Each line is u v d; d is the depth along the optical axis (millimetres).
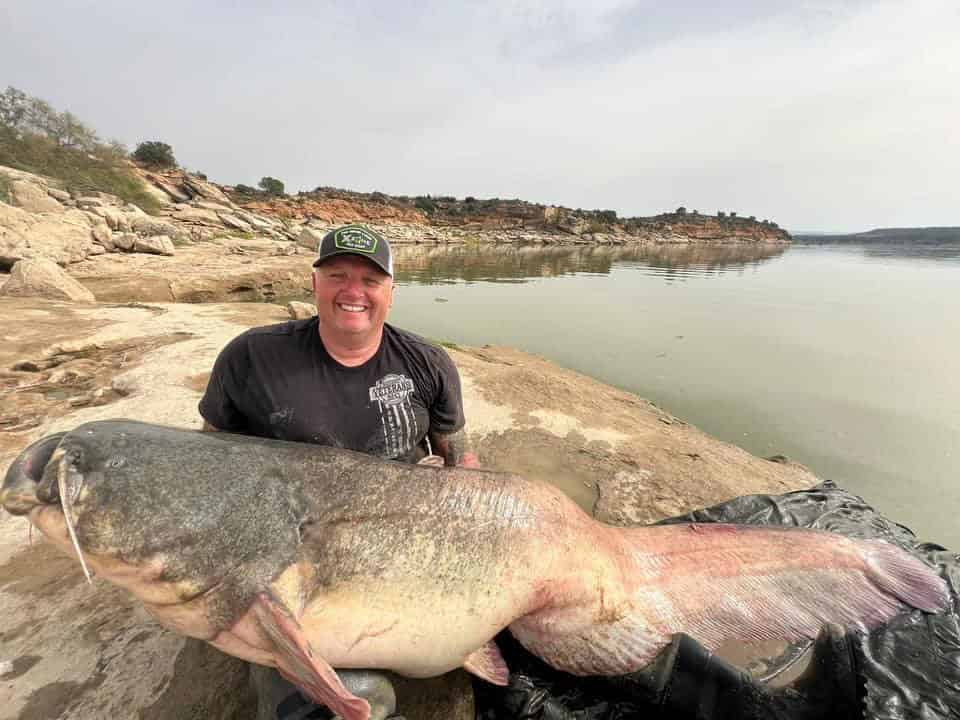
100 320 8125
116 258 16609
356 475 1973
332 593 1819
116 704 1979
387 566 1887
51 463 1560
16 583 2539
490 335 11750
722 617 2424
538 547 2139
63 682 2047
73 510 1527
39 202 20781
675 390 7875
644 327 12945
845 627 2389
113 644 2221
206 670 2125
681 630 2350
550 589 2158
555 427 4922
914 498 4773
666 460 4363
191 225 33312
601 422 5180
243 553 1683
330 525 1847
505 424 4914
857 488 4945
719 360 9734
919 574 2623
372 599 1865
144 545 1580
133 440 1690
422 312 14539
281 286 16641
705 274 29062
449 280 22969
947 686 2074
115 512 1559
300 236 28594
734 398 7539
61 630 2277
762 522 3139
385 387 2539
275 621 1640
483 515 2080
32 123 35469
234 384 2383
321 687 1625
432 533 1973
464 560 1994
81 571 2633
